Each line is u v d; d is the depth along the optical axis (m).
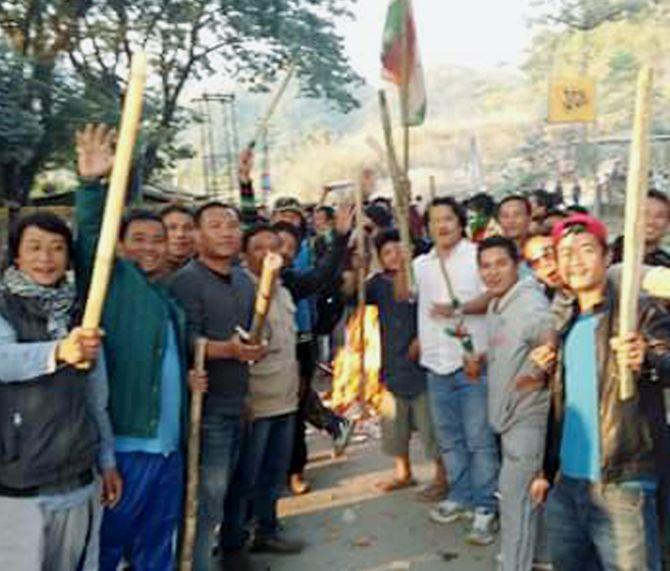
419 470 6.56
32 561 3.12
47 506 3.15
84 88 20.47
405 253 5.58
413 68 6.25
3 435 3.11
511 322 4.20
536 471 4.12
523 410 4.13
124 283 3.64
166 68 25.91
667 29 35.00
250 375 4.71
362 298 6.07
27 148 17.47
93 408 3.43
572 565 3.43
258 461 4.81
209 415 4.16
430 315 5.36
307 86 28.53
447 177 50.94
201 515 4.20
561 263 3.27
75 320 3.37
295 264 7.52
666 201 4.54
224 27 25.97
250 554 5.07
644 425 3.11
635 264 2.86
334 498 6.00
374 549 5.12
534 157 37.97
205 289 4.16
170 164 25.66
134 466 3.66
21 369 3.01
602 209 21.89
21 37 20.67
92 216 3.45
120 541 3.75
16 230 3.23
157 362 3.66
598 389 3.17
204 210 4.23
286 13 26.73
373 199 10.62
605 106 35.16
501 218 5.64
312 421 6.69
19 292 3.15
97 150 3.45
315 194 57.91
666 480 3.17
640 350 2.91
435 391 5.39
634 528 3.13
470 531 5.21
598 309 3.22
